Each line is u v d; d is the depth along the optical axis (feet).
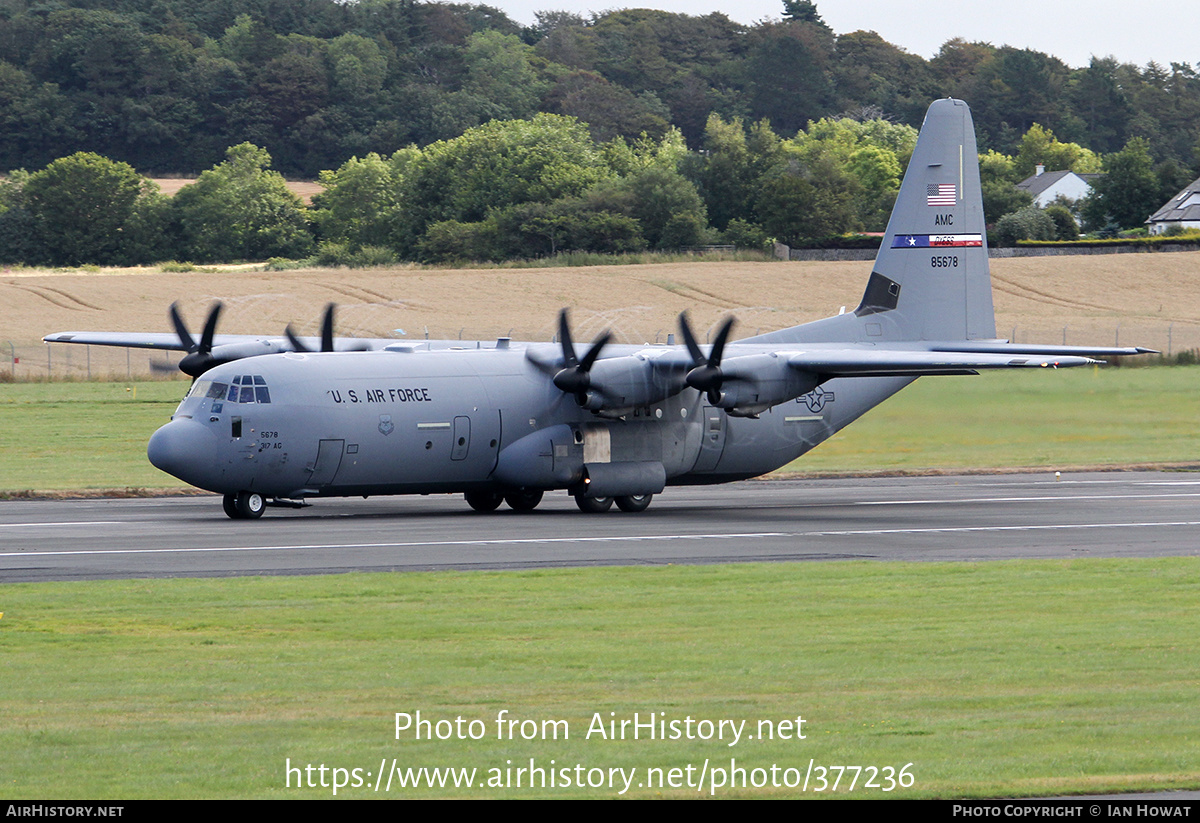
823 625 185.26
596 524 311.47
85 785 114.83
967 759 121.49
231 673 155.84
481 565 238.68
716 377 331.16
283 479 315.58
